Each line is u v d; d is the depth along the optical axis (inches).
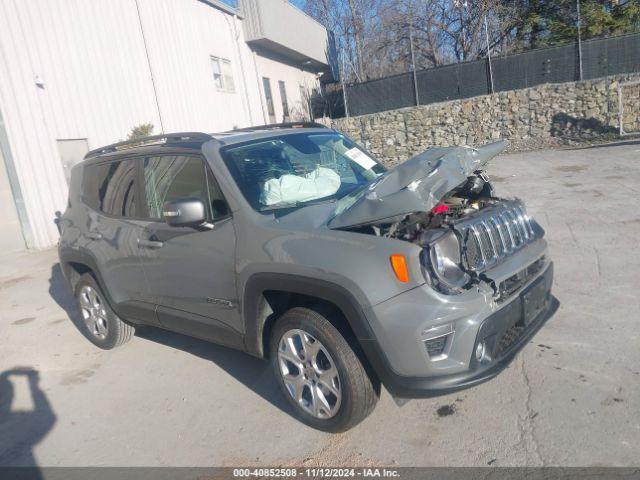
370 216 123.4
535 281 140.3
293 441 140.0
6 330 266.2
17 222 454.3
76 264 225.1
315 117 1128.2
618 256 241.0
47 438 160.1
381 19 1108.5
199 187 161.5
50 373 206.5
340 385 130.6
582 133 677.3
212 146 163.5
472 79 727.7
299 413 144.0
